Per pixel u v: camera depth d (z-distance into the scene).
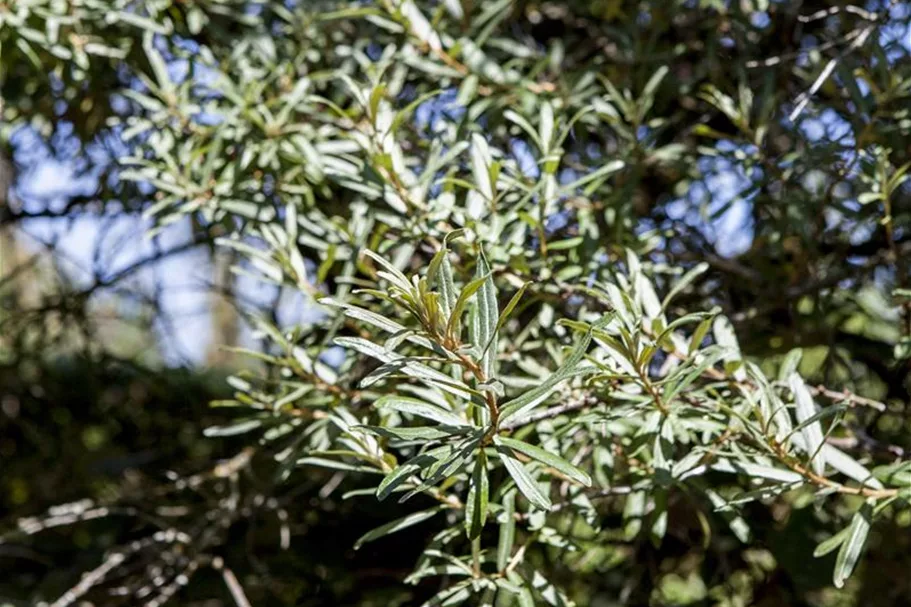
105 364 2.14
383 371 1.18
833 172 1.54
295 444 1.41
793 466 1.29
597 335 1.26
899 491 1.28
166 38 1.64
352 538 1.78
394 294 1.21
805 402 1.31
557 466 1.20
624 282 1.37
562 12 1.76
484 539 1.54
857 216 1.53
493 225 1.39
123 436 2.26
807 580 1.62
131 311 2.22
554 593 1.32
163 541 1.74
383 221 1.45
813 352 1.73
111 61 1.71
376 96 1.40
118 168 1.77
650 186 1.70
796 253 1.63
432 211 1.42
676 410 1.31
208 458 2.03
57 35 1.62
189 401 2.12
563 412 1.34
